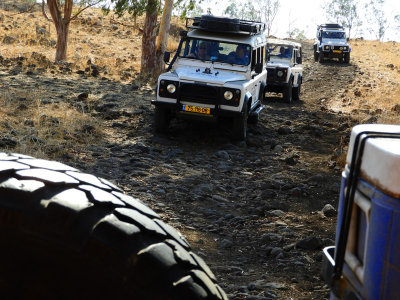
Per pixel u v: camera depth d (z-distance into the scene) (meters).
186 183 8.38
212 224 6.70
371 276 2.03
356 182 2.27
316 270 5.48
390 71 37.72
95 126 11.48
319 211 7.59
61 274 1.89
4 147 8.76
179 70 11.76
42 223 1.85
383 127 2.53
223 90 11.07
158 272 1.90
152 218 2.15
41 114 11.50
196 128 12.51
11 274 1.89
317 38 45.44
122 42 35.28
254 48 12.30
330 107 21.03
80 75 20.33
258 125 14.56
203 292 1.96
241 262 5.57
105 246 1.85
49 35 31.36
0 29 30.64
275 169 10.04
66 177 2.08
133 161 9.30
